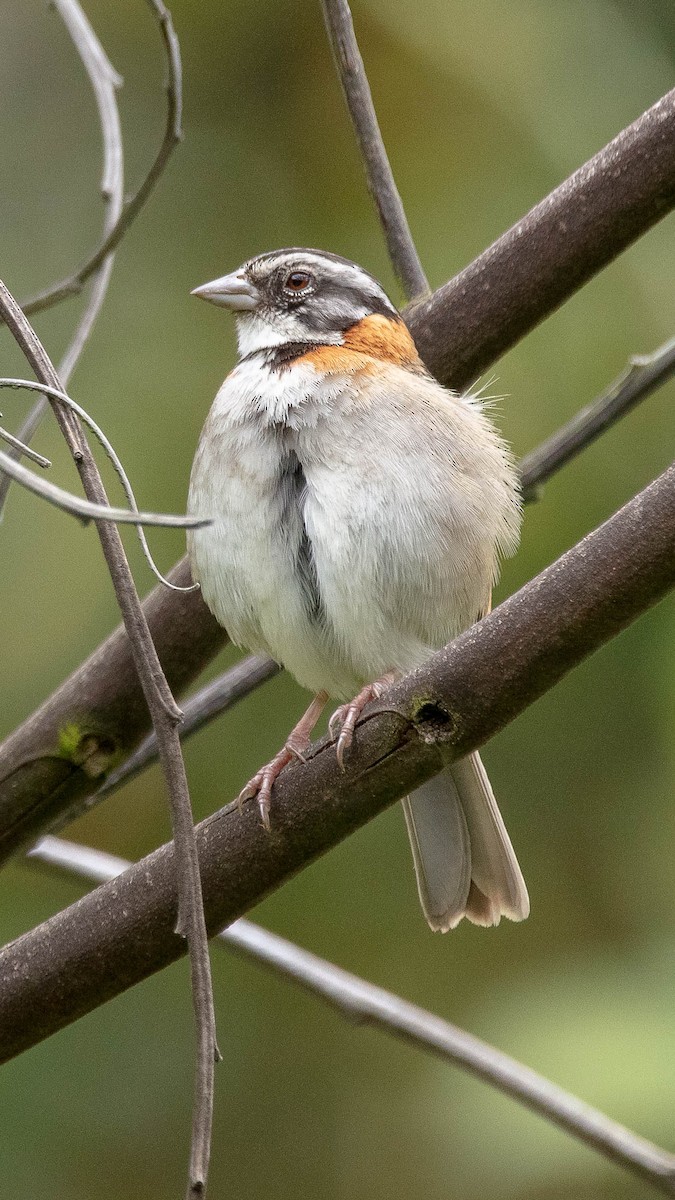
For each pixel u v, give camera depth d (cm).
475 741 523
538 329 998
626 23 1055
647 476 978
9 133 1160
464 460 719
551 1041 800
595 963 867
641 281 1000
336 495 707
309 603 726
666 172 656
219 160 1118
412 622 723
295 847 545
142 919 551
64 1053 1023
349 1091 1071
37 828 685
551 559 964
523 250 693
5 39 1183
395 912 1046
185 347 1046
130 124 1145
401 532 703
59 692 688
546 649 509
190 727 741
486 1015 862
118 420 1012
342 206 1088
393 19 1045
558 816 1020
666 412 988
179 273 1082
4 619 984
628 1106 763
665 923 924
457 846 742
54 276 1112
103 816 1042
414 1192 1050
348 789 535
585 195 672
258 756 1020
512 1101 825
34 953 560
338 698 783
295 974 710
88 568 991
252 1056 1066
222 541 729
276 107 1123
